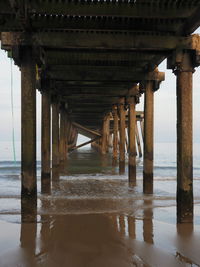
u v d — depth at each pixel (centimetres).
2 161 3189
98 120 3025
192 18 587
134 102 1192
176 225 626
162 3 619
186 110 614
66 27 666
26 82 609
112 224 647
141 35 639
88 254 484
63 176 1477
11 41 607
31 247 513
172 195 972
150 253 488
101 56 920
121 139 1518
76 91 1285
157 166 2534
